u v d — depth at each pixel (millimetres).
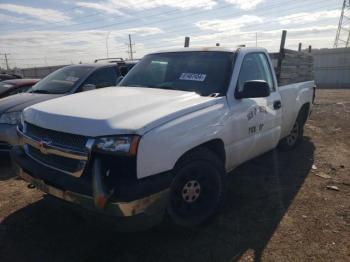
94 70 6676
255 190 4410
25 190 4398
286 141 6023
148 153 2699
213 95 3572
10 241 3191
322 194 4301
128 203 2580
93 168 2646
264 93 3551
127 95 3549
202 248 3105
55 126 2920
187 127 3020
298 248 3115
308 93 6316
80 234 3316
